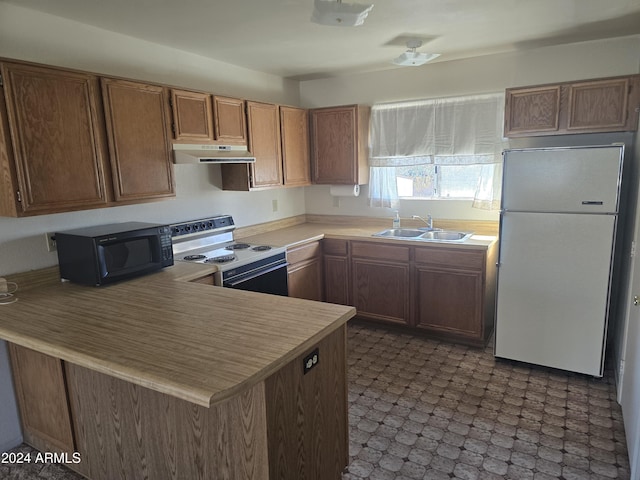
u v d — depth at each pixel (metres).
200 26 2.79
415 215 4.29
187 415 1.76
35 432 2.38
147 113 2.77
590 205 2.83
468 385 3.02
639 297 2.29
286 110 4.02
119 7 2.43
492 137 3.76
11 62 2.09
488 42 3.29
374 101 4.30
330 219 4.78
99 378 2.00
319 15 2.16
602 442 2.39
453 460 2.28
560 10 2.61
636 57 3.21
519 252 3.09
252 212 4.20
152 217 3.28
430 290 3.71
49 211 2.29
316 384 1.89
